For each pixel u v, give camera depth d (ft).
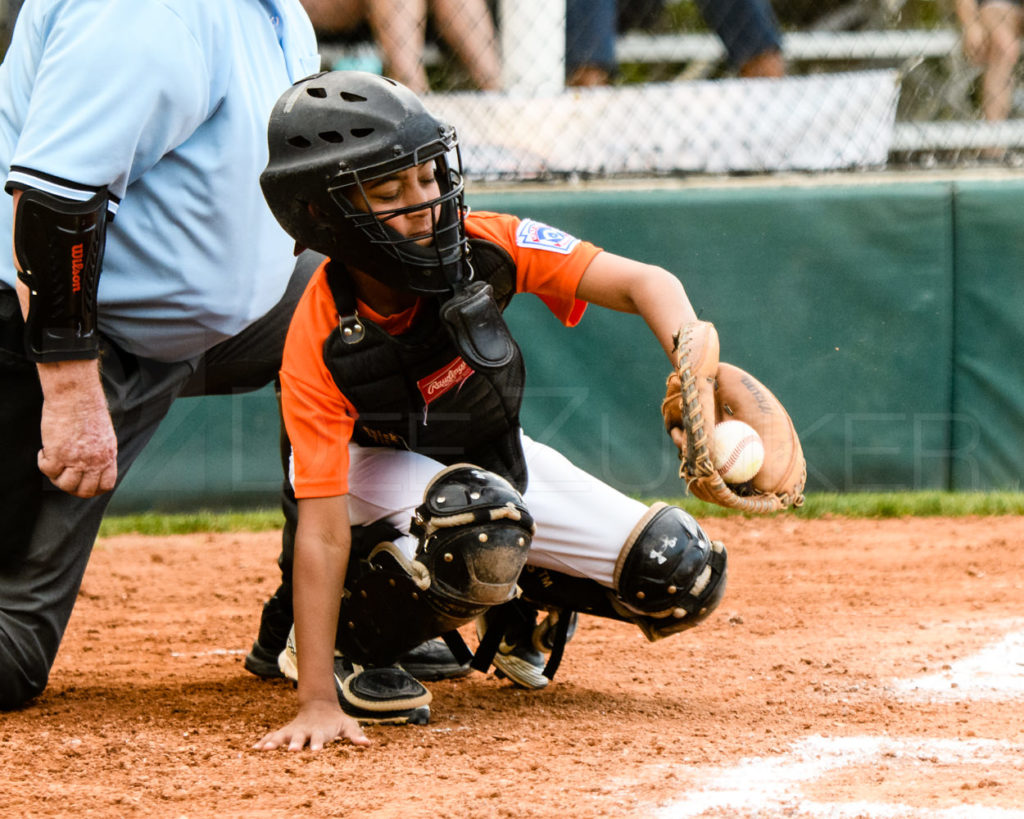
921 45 83.97
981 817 20.39
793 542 57.93
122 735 27.48
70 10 28.04
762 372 67.82
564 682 33.30
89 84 27.20
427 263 26.13
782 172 71.82
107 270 29.84
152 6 27.94
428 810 21.38
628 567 29.25
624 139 72.74
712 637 39.19
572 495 29.94
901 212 66.85
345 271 27.55
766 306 67.62
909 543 57.00
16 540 29.94
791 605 44.47
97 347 28.43
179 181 29.50
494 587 27.14
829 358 67.77
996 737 26.48
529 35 74.90
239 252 30.60
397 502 28.32
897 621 41.09
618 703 30.50
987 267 66.74
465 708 30.04
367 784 23.15
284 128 26.76
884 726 27.63
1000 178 70.64
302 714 26.81
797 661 35.24
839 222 67.15
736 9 75.97
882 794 21.94
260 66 31.12
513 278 28.63
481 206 67.05
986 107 80.53
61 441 28.04
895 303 67.31
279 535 63.26
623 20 84.64
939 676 32.96
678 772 23.68
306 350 27.48
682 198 67.21
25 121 28.78
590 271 28.66
